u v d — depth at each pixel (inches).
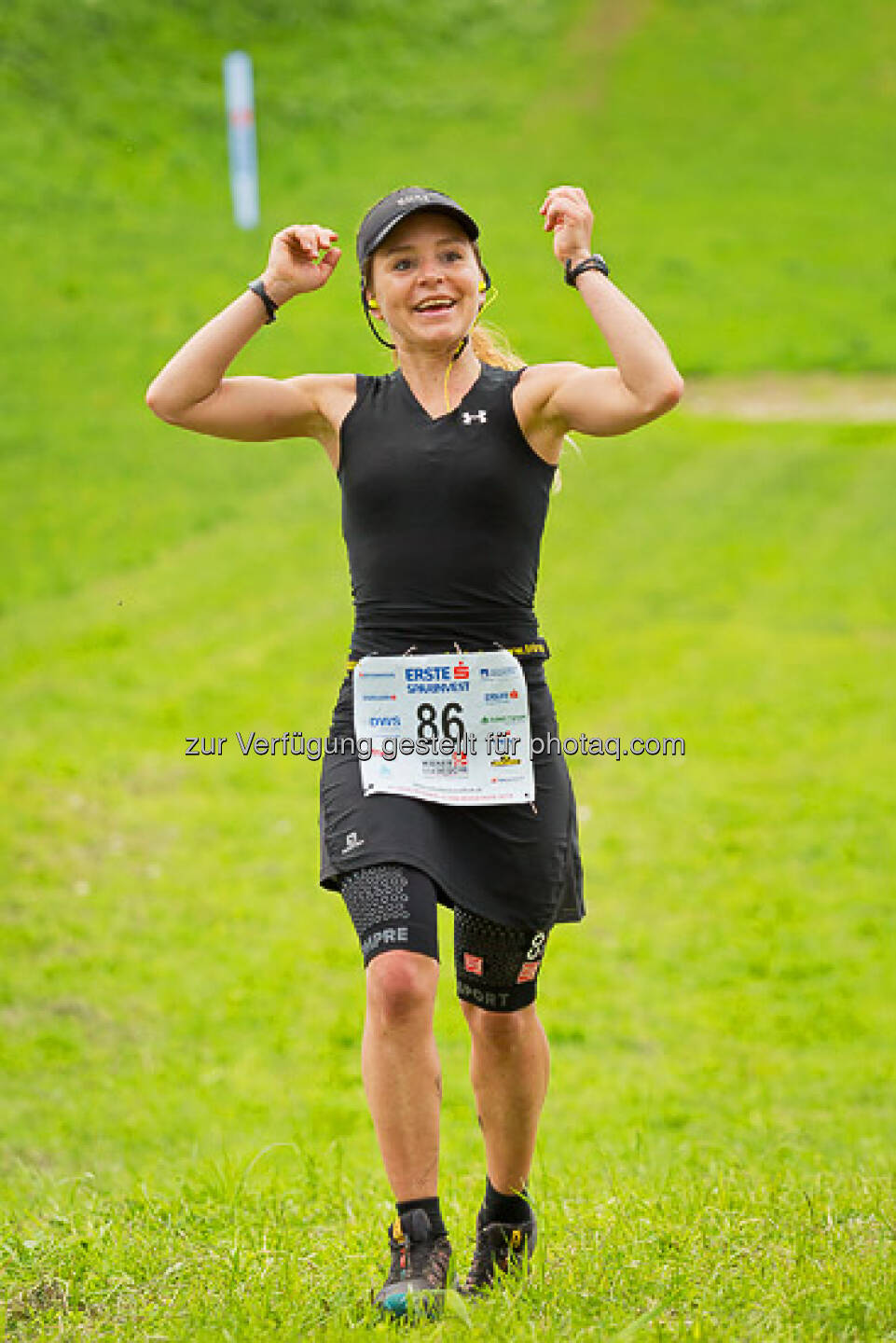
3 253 3934.5
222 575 2561.5
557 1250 501.4
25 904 1419.8
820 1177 677.9
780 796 1692.9
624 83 5442.9
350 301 3799.2
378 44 5506.9
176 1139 991.0
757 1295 445.4
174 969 1309.1
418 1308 416.2
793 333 4055.1
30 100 4630.9
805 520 2832.2
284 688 2055.9
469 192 4672.7
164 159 4562.0
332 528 2790.4
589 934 1391.5
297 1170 822.5
